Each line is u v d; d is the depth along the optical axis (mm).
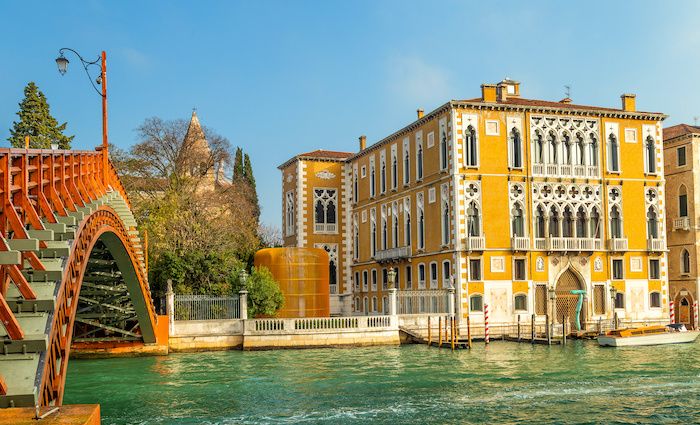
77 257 15695
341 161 64812
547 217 46406
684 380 26797
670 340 40750
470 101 45500
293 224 65188
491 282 44906
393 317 41000
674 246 53594
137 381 27391
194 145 56688
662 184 49281
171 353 37094
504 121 46375
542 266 46000
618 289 47438
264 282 42406
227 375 28734
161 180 55469
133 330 37688
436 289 47500
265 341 38500
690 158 52562
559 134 47375
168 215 48344
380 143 56781
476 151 45688
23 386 10664
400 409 21688
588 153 47812
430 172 48844
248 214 56344
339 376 28266
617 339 39500
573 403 22547
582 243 46531
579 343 41312
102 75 22094
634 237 48188
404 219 52844
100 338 35812
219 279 43156
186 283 42750
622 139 48625
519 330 41938
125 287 32656
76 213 15422
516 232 46188
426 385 25906
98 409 10391
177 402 22969
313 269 47281
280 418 20516
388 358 34250
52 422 9391
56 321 12789
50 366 12367
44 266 13039
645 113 48875
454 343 38344
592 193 47625
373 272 58500
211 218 53719
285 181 68000
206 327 37906
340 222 64312
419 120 49875
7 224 11406
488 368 30359
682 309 52750
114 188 23766
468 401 22875
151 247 45875
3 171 11320
